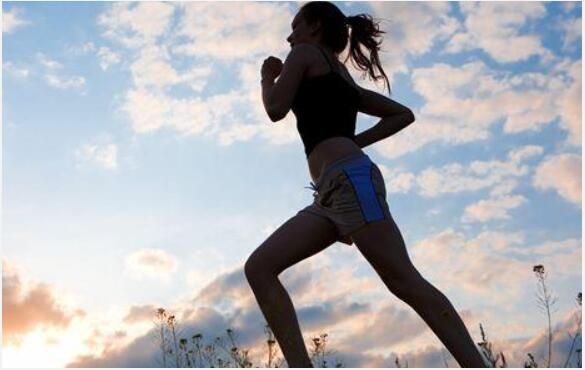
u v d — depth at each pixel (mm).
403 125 3826
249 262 3377
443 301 3316
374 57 3850
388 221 3359
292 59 3471
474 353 3234
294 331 3303
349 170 3365
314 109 3463
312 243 3414
